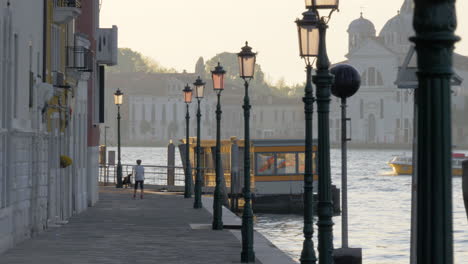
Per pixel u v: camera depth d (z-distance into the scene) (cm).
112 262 5422
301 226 11962
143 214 9650
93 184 11075
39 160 7062
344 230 5091
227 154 14725
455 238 10250
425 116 1538
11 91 5931
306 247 4272
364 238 10488
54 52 7962
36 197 6975
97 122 11219
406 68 3397
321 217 3566
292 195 13738
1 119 5759
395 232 11219
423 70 1543
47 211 7825
